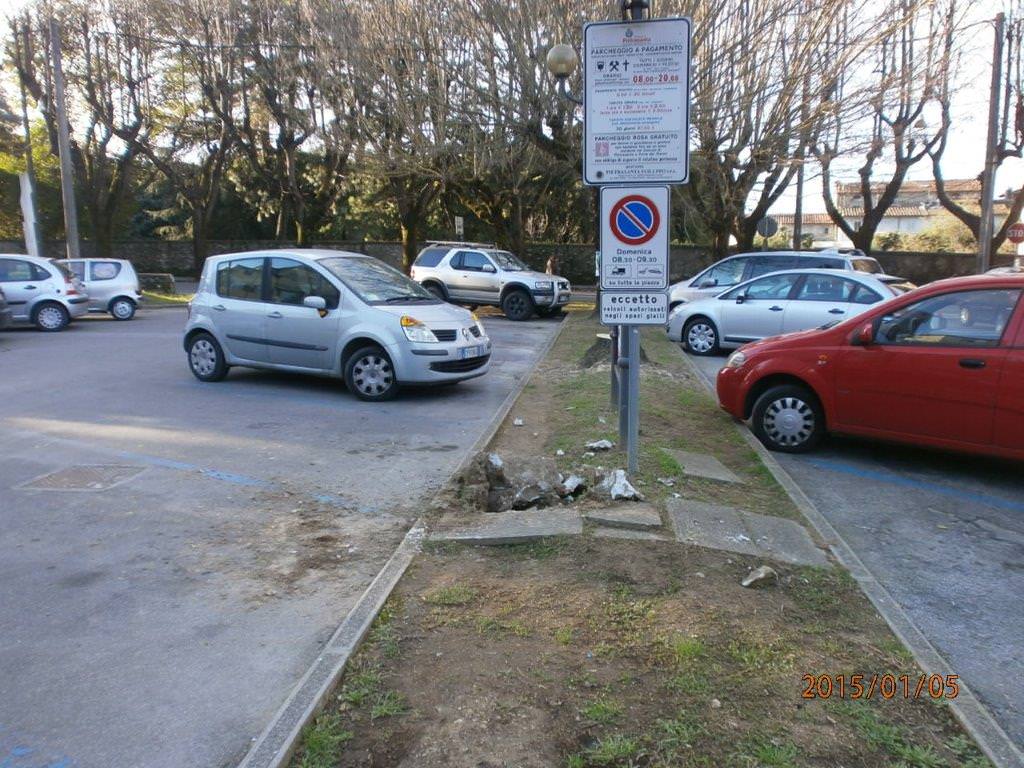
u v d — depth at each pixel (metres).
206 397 9.70
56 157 31.92
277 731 2.95
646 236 5.79
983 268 23.81
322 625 4.00
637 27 5.58
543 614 3.88
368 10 17.22
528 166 21.78
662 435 7.59
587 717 3.03
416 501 5.89
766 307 12.97
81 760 2.93
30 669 3.56
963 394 6.37
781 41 14.06
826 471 6.93
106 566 4.68
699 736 2.92
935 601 4.43
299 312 9.85
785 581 4.34
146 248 38.28
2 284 16.64
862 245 30.17
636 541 4.76
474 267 20.47
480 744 2.88
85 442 7.48
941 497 6.27
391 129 19.83
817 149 17.08
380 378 9.48
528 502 5.66
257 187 38.06
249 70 27.67
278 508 5.71
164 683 3.46
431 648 3.57
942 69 17.20
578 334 16.28
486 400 9.70
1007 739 2.96
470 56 15.63
